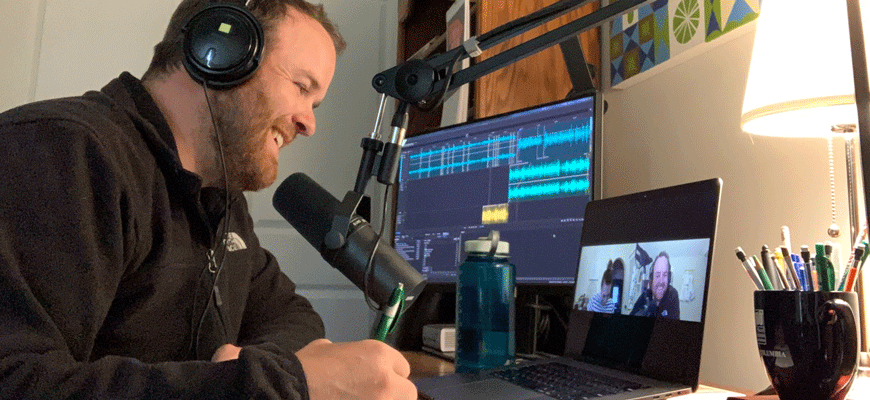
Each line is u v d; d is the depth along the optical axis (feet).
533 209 4.25
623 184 4.62
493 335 3.51
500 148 4.57
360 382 1.84
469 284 3.59
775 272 2.17
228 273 3.21
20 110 2.17
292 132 2.97
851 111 2.43
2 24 6.09
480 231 4.61
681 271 2.70
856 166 2.56
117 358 1.84
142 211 2.42
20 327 1.78
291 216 2.63
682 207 2.80
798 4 2.36
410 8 6.69
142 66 6.56
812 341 1.96
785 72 2.34
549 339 4.31
